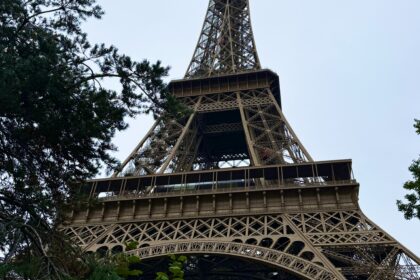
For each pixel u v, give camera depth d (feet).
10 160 69.26
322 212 152.05
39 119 66.59
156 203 170.09
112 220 167.12
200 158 261.24
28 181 69.77
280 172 171.94
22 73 61.87
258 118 227.40
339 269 127.03
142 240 154.51
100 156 76.13
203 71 266.16
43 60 63.52
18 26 71.15
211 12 315.17
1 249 61.98
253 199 163.94
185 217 161.58
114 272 58.18
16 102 61.98
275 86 248.93
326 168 170.81
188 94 245.04
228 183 177.06
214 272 170.50
